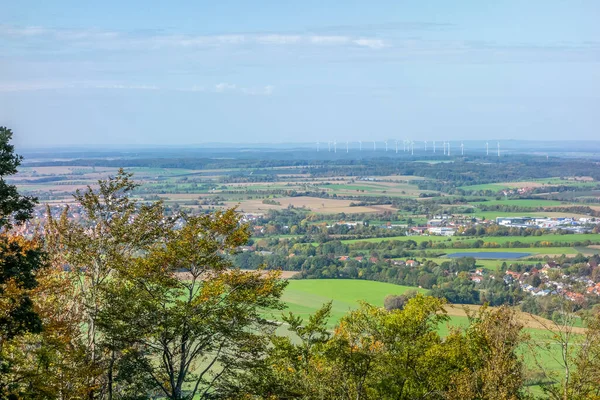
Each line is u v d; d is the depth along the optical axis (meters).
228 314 30.80
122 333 30.02
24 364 27.72
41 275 31.28
